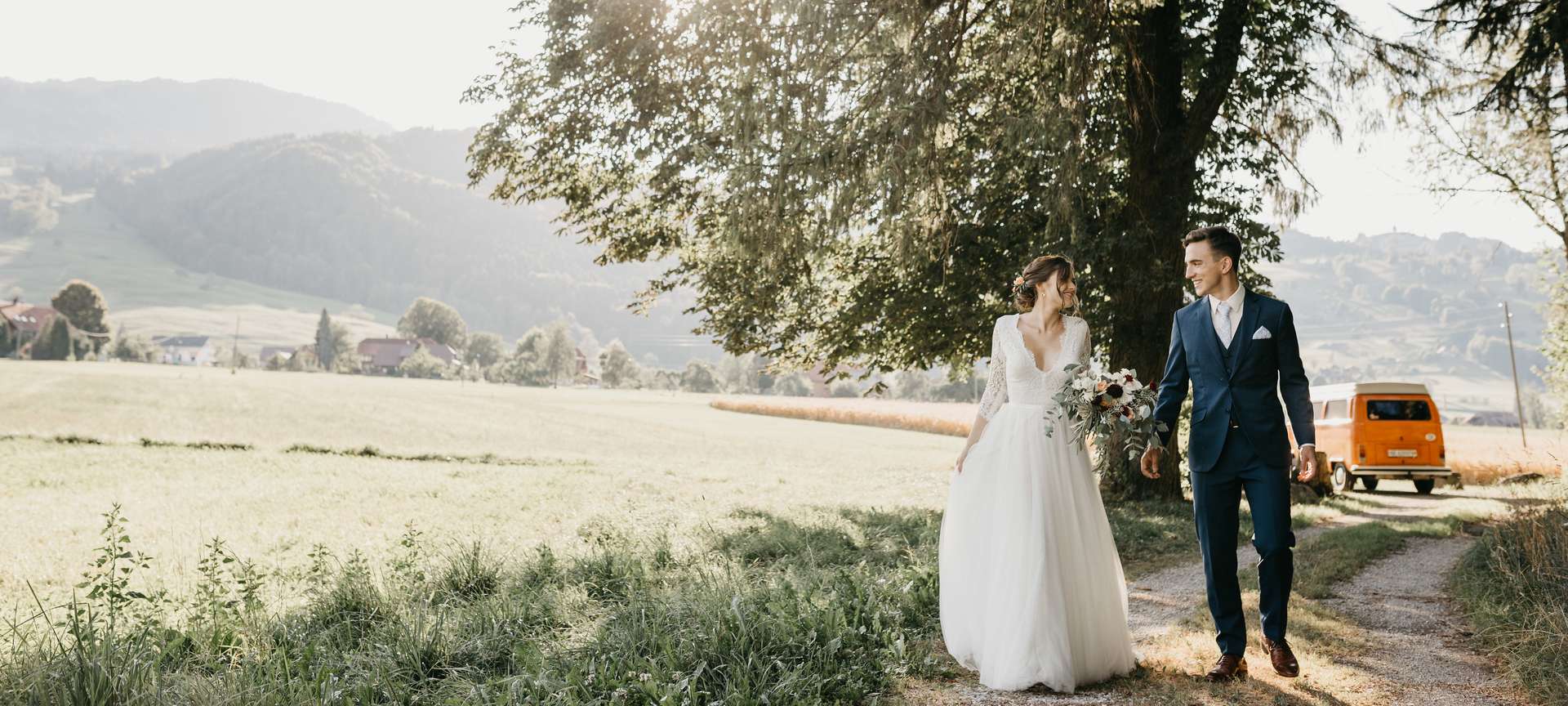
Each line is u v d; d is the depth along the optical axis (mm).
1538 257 21734
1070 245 11547
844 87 10555
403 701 3891
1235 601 4254
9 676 3582
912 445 42188
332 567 7453
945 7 10531
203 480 17047
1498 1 8773
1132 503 12273
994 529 4277
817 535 8867
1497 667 4301
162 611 5266
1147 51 12289
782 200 9516
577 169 14609
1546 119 9547
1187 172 12422
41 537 9992
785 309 15312
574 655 4336
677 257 15578
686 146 12914
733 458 30781
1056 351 4418
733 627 4418
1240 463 4215
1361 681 4090
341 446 24594
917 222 10742
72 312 160375
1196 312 4395
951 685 4129
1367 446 19344
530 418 50062
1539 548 5848
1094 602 4176
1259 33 12734
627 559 6766
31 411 38656
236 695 3594
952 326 13312
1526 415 110812
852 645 4453
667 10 11836
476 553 6875
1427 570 7055
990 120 11898
